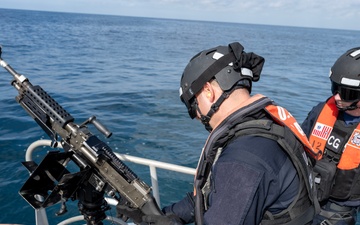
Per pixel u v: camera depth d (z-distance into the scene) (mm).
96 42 51156
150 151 9094
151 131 10742
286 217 1445
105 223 4793
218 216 1322
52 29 73938
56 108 1939
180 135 10430
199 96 1594
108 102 14867
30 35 53594
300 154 1459
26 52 33094
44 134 9688
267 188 1337
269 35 117688
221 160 1399
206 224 1355
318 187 2752
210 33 103812
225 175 1353
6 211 5691
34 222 5477
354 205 2795
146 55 38562
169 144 9633
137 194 1868
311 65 38031
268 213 1448
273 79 25938
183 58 37844
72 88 17812
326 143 2840
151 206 1846
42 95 1961
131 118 12305
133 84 20016
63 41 48531
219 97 1526
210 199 1412
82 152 1897
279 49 59906
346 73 2492
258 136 1419
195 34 93812
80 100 15109
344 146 2746
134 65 29750
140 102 15023
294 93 20562
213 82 1536
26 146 8750
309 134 3045
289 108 16578
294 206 1439
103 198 2055
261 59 1573
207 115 1588
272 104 1551
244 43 69312
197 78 1543
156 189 2766
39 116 1986
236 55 1499
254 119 1486
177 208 2162
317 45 81875
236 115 1469
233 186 1320
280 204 1430
